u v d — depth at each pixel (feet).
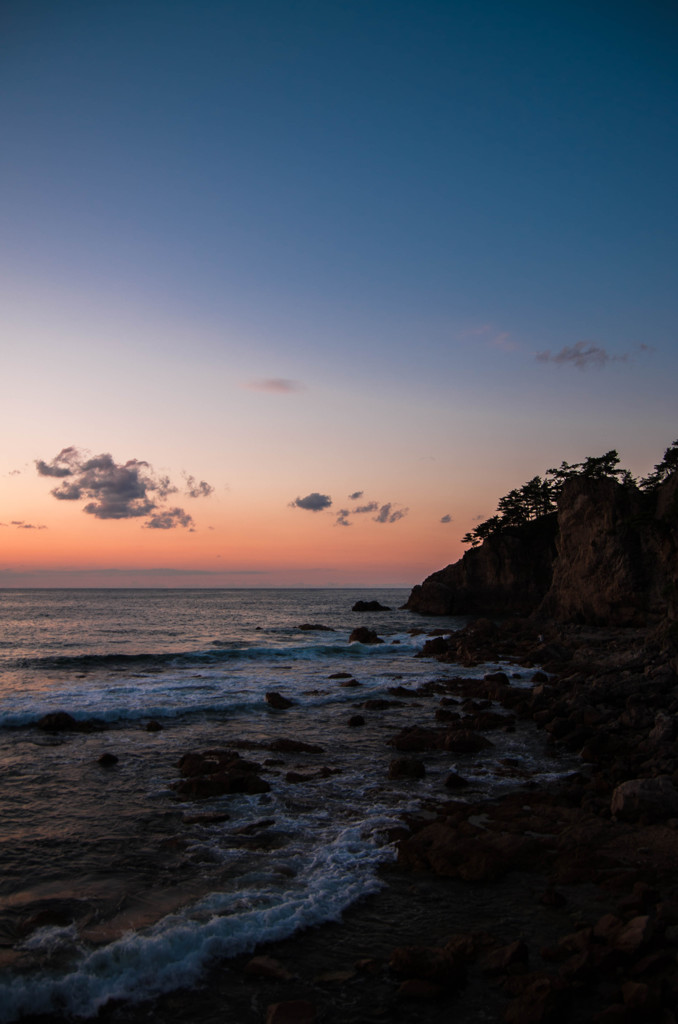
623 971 26.09
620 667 110.42
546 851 39.32
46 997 25.32
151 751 63.72
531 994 24.38
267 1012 24.73
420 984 26.13
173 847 40.52
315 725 76.69
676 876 35.12
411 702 90.89
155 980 26.63
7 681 101.55
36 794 50.60
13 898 33.60
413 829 43.39
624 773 54.44
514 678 115.55
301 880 35.91
